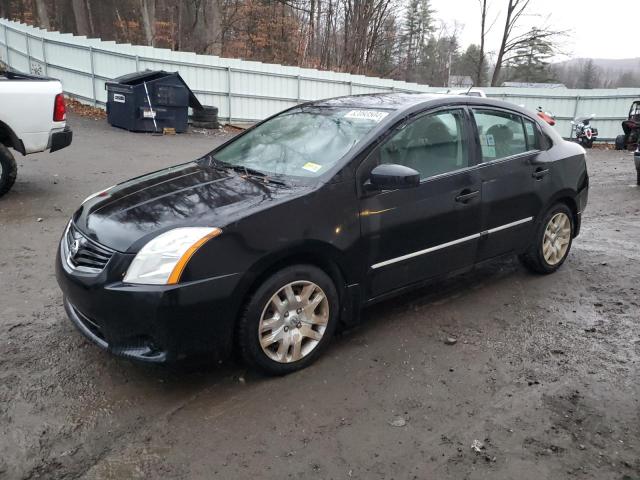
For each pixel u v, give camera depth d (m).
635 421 3.04
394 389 3.31
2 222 6.29
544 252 5.12
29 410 3.02
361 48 29.44
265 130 4.54
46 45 17.20
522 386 3.38
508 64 39.66
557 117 22.31
